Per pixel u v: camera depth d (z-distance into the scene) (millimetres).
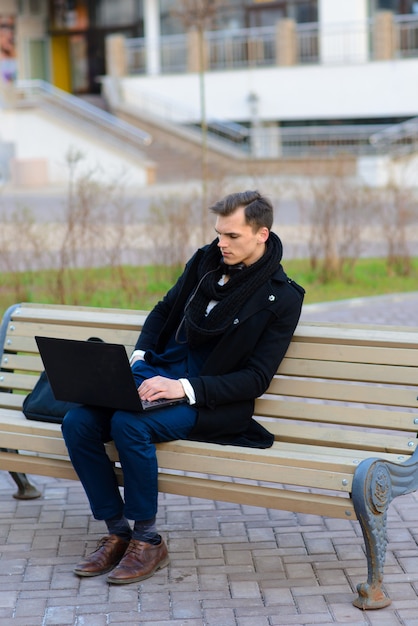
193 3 14984
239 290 4020
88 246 11125
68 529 4570
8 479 5285
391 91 27594
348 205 12180
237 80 29062
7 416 4559
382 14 27359
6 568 4133
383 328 4191
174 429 4008
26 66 34938
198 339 4102
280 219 16828
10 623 3646
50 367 4055
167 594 3879
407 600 3818
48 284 10102
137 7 33625
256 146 28078
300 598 3836
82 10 34500
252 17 30500
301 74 28375
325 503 3754
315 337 4227
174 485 4016
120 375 3836
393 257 12195
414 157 23406
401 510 4766
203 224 11289
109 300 9867
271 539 4441
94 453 4047
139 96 30438
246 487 3908
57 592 3908
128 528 4172
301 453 3906
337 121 28625
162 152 27516
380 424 4078
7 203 20219
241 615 3697
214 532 4527
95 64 34875
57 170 27219
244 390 4023
